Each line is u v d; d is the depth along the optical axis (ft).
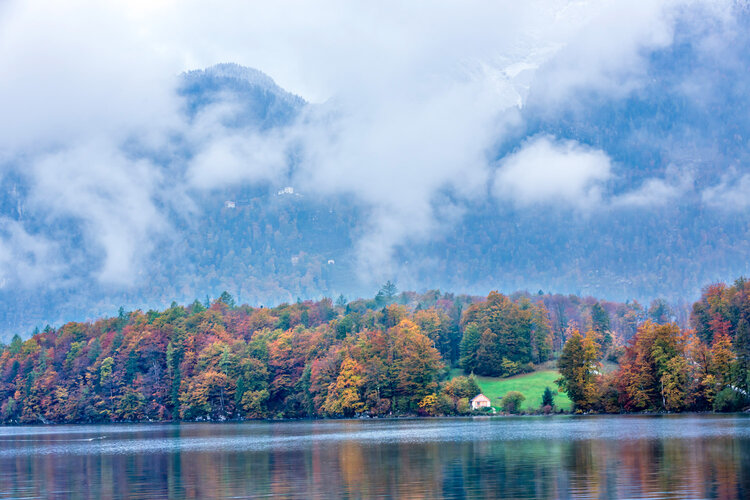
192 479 248.11
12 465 308.81
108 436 507.71
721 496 189.57
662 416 529.45
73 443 442.09
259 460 302.04
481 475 236.63
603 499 189.88
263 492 215.92
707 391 553.64
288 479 240.73
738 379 545.03
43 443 447.83
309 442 390.42
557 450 303.68
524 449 312.29
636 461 258.78
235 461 301.22
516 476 231.91
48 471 282.97
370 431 465.88
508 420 550.36
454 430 447.01
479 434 405.39
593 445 320.09
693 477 219.61
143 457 332.19
